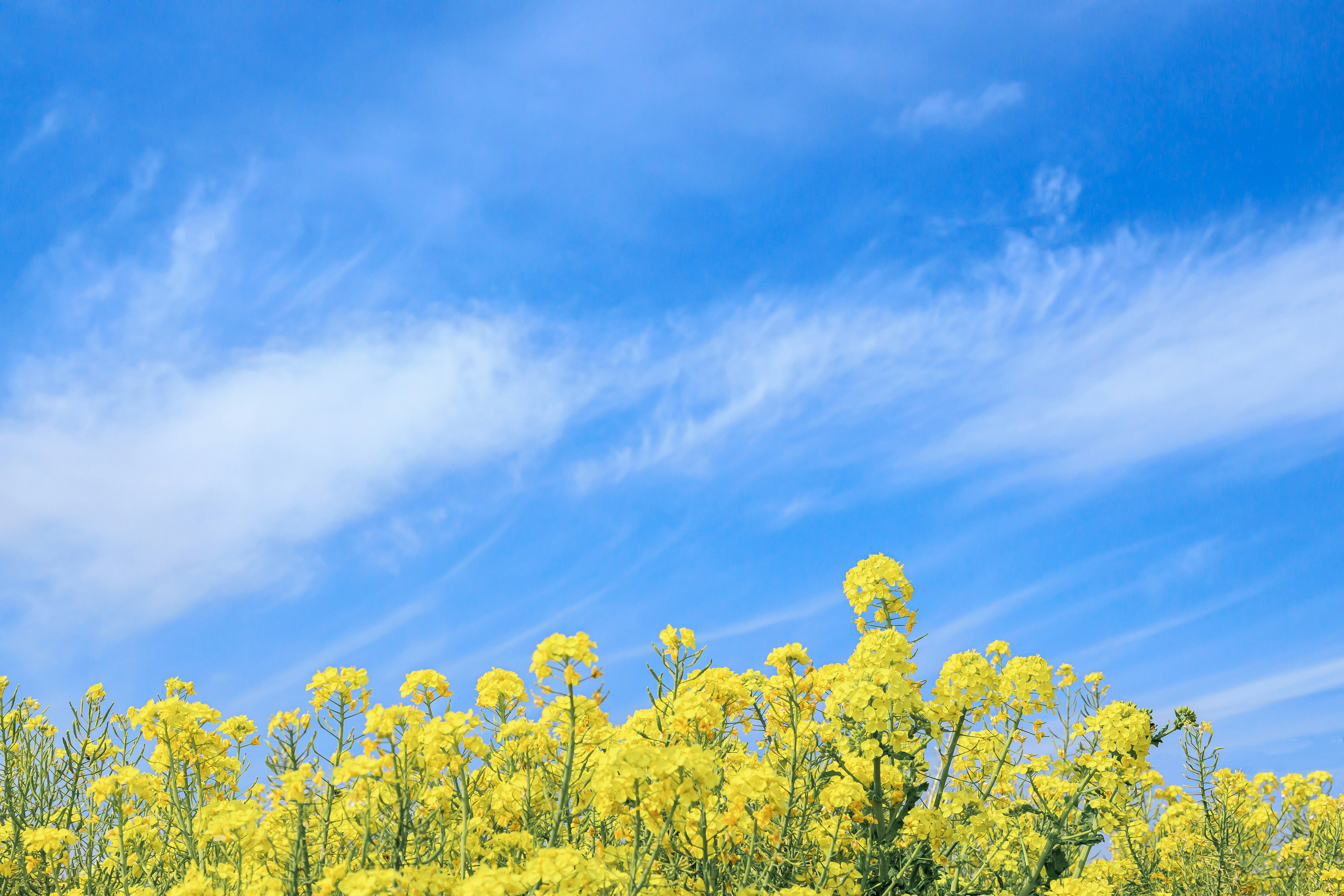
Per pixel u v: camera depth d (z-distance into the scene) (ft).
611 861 11.96
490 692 13.51
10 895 16.87
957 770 18.33
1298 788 26.71
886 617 15.81
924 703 15.78
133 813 16.35
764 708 16.74
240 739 15.85
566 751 13.66
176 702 14.23
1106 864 21.65
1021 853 16.92
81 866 17.71
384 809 12.72
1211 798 22.61
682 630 15.46
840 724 15.37
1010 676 17.13
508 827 14.12
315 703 13.85
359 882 9.50
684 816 11.85
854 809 14.61
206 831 12.53
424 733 11.83
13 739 19.12
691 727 14.30
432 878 9.80
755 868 14.32
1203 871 22.68
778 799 12.36
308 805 12.51
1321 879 23.24
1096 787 16.76
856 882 14.14
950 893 15.51
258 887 11.02
